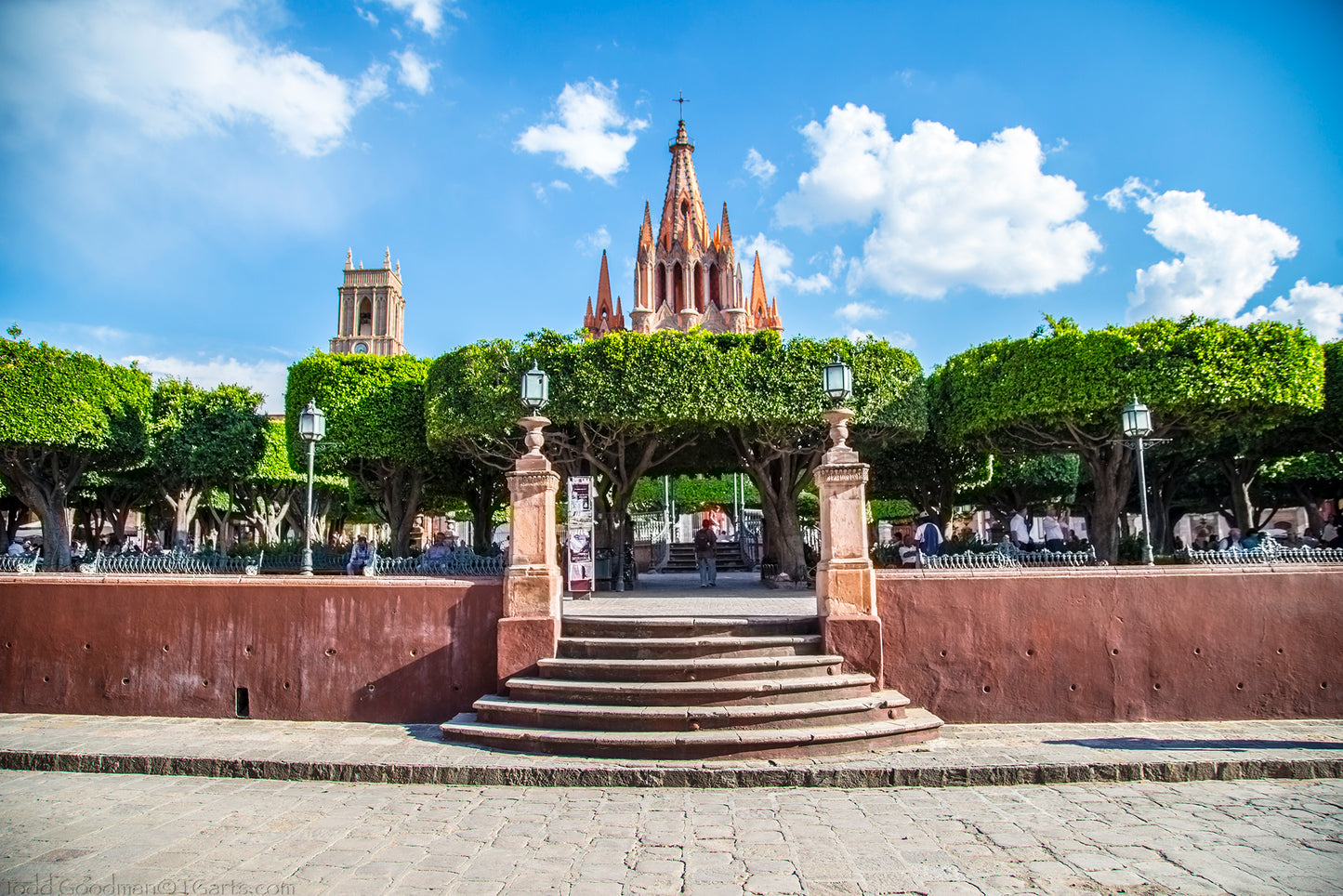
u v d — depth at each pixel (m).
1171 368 16.58
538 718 8.42
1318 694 9.43
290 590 10.00
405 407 21.48
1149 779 7.59
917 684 9.34
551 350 17.89
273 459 30.27
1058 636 9.42
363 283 68.25
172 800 7.16
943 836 6.13
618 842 6.02
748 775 7.39
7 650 10.35
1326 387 20.19
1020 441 20.73
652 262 57.09
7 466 20.02
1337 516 26.42
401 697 9.69
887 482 27.17
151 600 10.20
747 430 19.36
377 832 6.29
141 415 22.30
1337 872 5.37
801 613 11.20
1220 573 9.55
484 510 25.97
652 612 11.81
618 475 20.17
